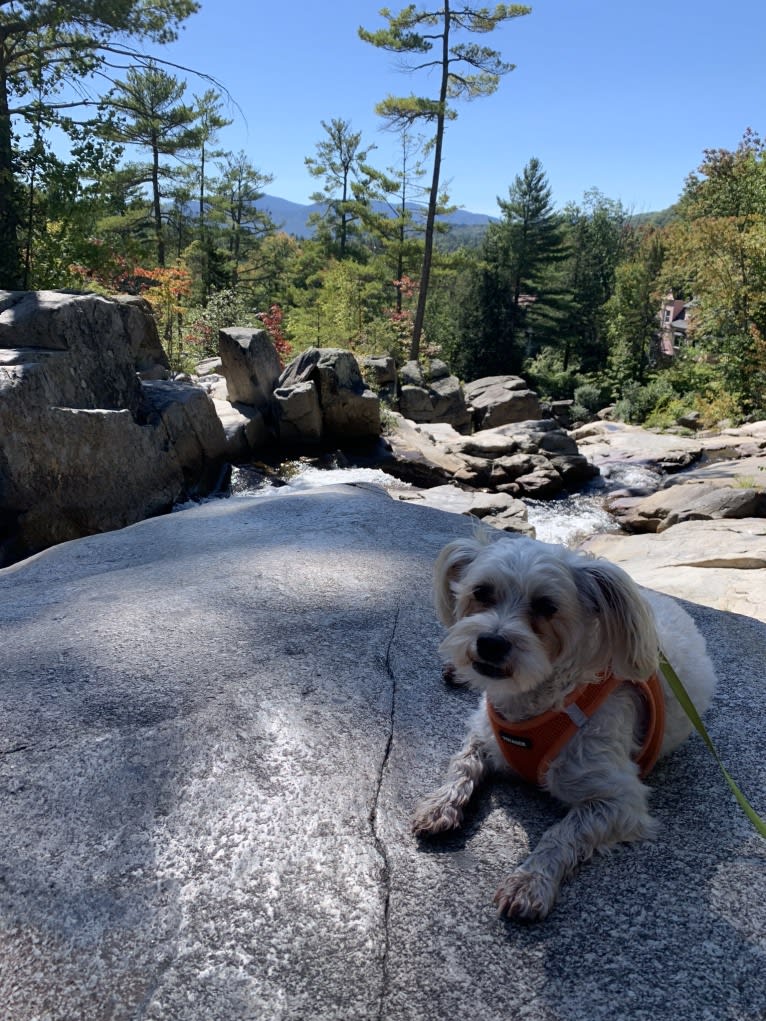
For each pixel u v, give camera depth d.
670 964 0.48
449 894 0.53
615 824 0.55
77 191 4.04
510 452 4.23
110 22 4.31
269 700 0.73
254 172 13.37
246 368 3.64
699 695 0.68
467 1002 0.46
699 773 0.65
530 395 6.96
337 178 13.13
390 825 0.59
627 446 4.91
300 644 0.84
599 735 0.56
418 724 0.71
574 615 0.55
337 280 8.21
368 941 0.50
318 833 0.58
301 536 1.22
